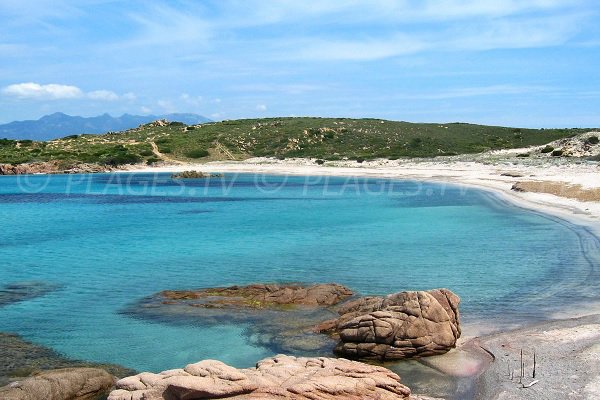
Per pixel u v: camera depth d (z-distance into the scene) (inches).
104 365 572.4
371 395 427.8
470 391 473.4
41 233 1486.2
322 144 4877.0
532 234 1296.8
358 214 1796.3
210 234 1418.6
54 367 566.6
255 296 805.9
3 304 800.3
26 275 984.9
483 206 1915.6
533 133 5300.2
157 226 1590.8
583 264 962.1
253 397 413.1
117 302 802.8
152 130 5940.0
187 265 1044.5
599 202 1689.2
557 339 582.6
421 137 5036.9
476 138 5073.8
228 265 1033.5
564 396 442.6
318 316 716.7
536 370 500.4
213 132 5378.9
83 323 708.7
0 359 589.6
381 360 556.1
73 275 979.3
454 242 1230.9
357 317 596.4
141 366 568.4
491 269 949.2
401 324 568.1
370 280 891.4
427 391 478.3
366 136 5064.0
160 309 761.6
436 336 565.3
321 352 590.9
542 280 861.2
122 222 1694.1
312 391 421.4
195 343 628.4
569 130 5393.7
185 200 2368.4
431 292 624.1
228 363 568.4
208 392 411.2
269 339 635.5
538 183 2153.1
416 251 1133.1
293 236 1362.0
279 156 4594.0
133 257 1134.4
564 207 1681.8
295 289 819.4
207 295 820.0
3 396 453.7
